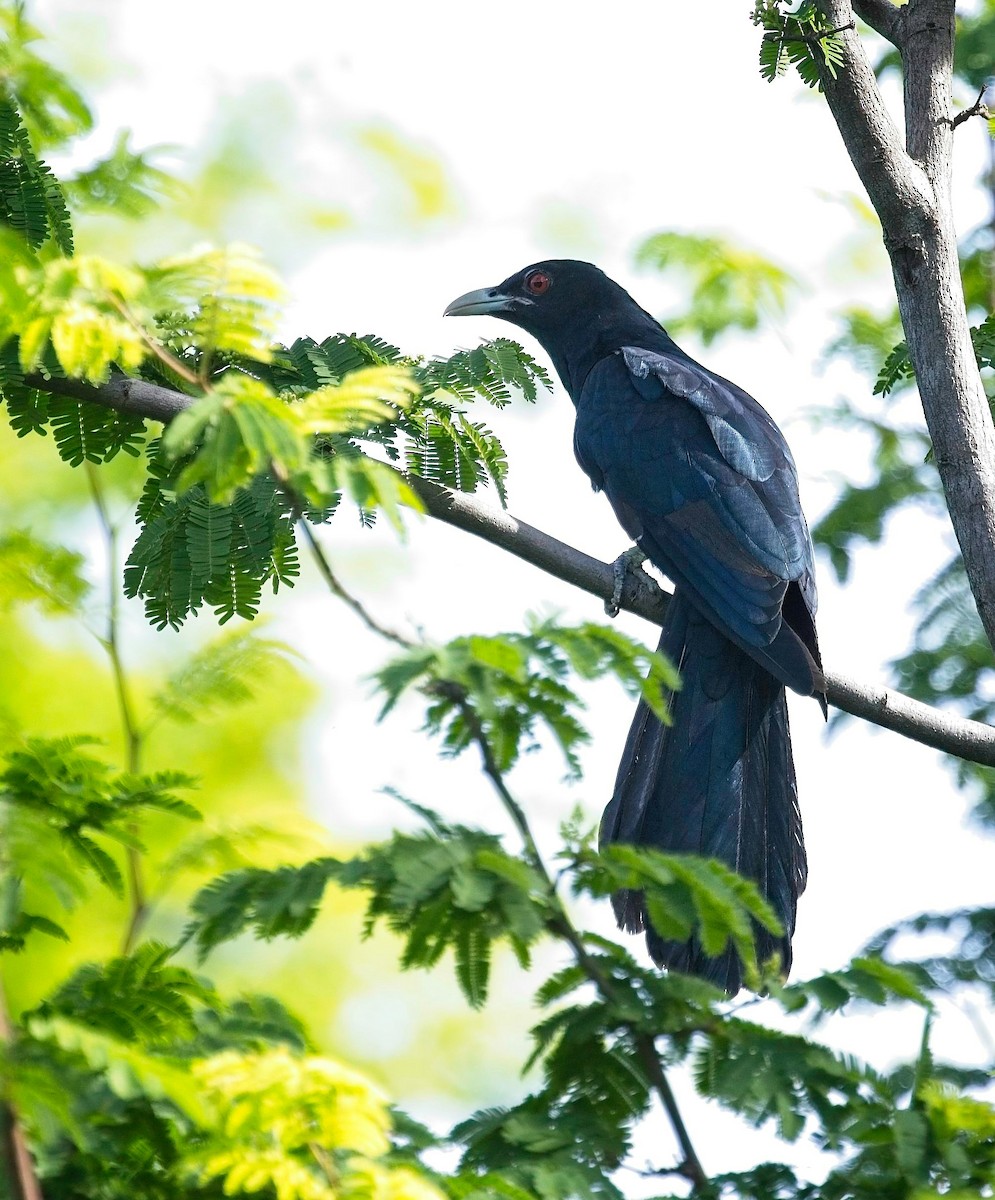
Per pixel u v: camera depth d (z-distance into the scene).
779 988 6.42
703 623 12.22
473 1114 6.42
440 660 6.04
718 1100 6.22
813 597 12.88
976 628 13.46
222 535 10.02
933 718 11.16
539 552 11.91
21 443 18.94
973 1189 6.12
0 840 6.05
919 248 10.49
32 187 10.48
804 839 11.33
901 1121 6.18
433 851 6.01
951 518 10.23
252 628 8.88
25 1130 5.56
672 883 6.36
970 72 15.23
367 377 6.47
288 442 6.06
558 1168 6.02
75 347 6.22
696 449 13.41
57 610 8.97
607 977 6.45
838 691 11.10
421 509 6.55
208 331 6.36
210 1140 5.52
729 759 11.48
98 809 6.81
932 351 10.38
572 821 6.50
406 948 6.13
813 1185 6.29
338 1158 5.56
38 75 11.07
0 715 7.27
